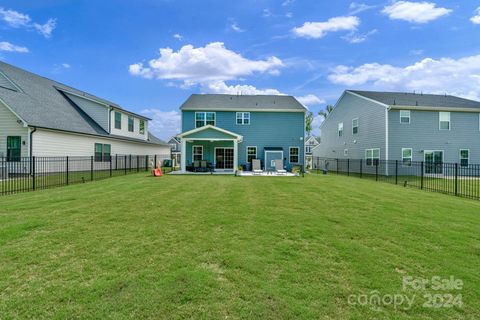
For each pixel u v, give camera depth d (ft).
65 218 17.13
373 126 67.36
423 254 11.97
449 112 64.08
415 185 40.34
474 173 62.69
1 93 45.73
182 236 13.96
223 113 68.80
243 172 61.77
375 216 18.48
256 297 8.46
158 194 26.71
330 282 9.46
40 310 7.73
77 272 9.96
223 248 12.39
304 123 69.21
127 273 9.91
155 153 98.43
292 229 15.28
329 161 91.20
